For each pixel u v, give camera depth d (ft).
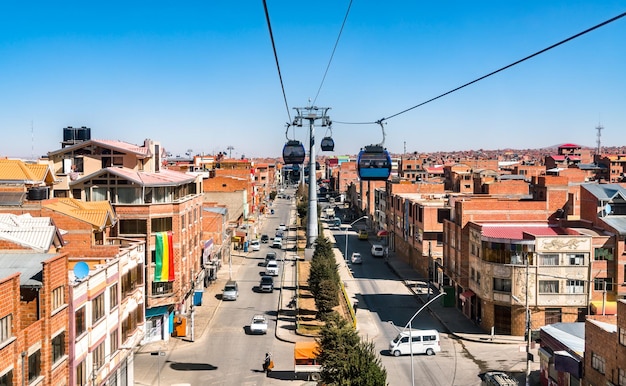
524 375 153.28
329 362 120.67
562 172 418.72
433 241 280.31
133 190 180.24
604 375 115.65
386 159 171.94
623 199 193.98
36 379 89.56
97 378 112.78
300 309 219.82
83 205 159.33
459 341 184.55
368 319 209.46
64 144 246.47
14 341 82.53
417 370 156.15
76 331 104.32
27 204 141.38
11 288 82.74
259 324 190.80
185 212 198.08
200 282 234.58
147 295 178.09
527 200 228.43
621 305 109.29
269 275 282.56
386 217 387.34
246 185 422.00
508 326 188.34
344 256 346.74
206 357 166.50
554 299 183.62
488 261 190.29
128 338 133.59
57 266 96.63
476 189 330.54
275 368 156.66
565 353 129.80
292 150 230.27
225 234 317.63
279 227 457.27
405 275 286.05
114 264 124.36
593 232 190.19
